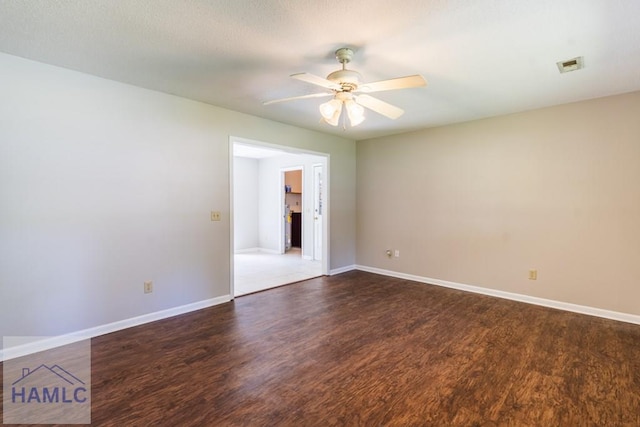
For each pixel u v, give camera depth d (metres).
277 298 3.97
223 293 3.80
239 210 7.68
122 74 2.74
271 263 6.32
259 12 1.82
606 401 1.91
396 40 2.13
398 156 4.97
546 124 3.59
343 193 5.37
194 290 3.53
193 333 2.90
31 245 2.52
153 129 3.16
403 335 2.85
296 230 8.41
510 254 3.89
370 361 2.39
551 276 3.60
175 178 3.34
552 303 3.60
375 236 5.33
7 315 2.43
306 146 4.69
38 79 2.51
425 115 3.90
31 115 2.49
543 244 3.65
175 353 2.52
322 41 2.15
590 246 3.36
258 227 8.06
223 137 3.71
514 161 3.83
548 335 2.84
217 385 2.08
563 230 3.52
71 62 2.51
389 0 1.70
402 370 2.26
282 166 7.41
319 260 6.62
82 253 2.77
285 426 1.71
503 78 2.77
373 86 2.20
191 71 2.66
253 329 3.00
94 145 2.81
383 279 4.91
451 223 4.39
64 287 2.68
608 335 2.84
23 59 2.44
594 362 2.37
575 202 3.44
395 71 2.63
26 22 1.93
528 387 2.05
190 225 3.47
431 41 2.15
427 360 2.40
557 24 1.94
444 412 1.82
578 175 3.41
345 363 2.36
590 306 3.37
